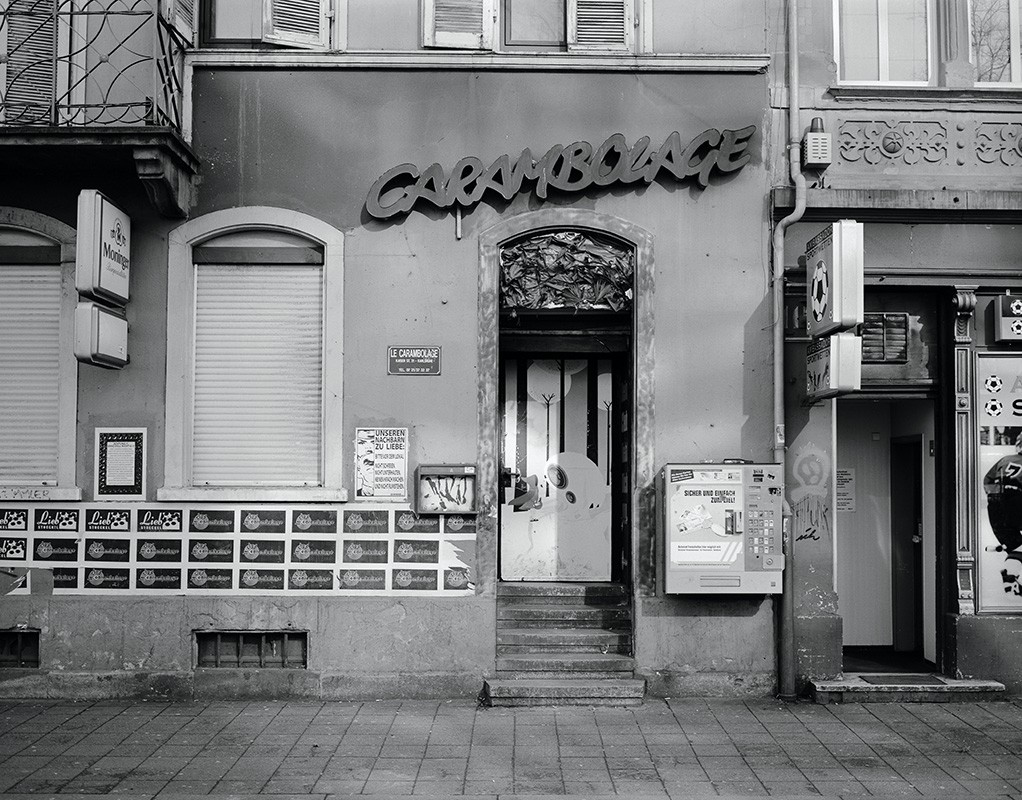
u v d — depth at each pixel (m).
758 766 6.49
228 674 8.16
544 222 8.45
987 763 6.58
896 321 8.71
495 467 8.34
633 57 8.46
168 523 8.23
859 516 9.85
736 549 8.13
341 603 8.20
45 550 8.22
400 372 8.37
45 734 7.12
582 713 7.73
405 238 8.43
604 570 9.28
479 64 8.45
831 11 8.72
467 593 8.26
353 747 6.84
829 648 8.36
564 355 9.37
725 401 8.43
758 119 8.55
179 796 5.88
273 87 8.44
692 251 8.48
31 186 8.33
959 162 8.58
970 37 8.78
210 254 8.45
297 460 8.48
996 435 8.55
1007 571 8.49
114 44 8.49
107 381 8.30
